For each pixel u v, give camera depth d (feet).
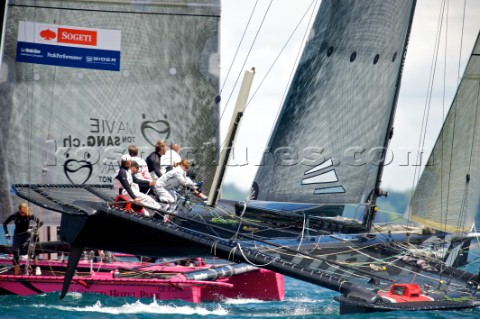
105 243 166.09
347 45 192.03
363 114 191.52
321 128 192.65
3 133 198.08
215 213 186.19
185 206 182.70
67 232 165.68
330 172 191.93
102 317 165.99
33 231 192.34
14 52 198.18
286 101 194.39
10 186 198.18
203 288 195.83
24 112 198.90
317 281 164.76
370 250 180.86
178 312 174.09
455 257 185.06
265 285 198.08
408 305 162.50
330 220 187.42
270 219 187.21
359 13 191.72
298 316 171.83
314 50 193.77
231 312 176.45
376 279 171.22
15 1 197.57
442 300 166.81
